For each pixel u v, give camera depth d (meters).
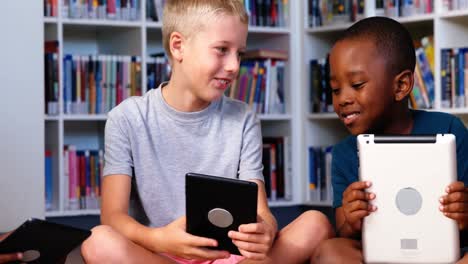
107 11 3.58
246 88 3.81
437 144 1.59
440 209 1.59
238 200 1.53
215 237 1.58
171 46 1.91
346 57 1.86
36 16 3.05
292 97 3.89
